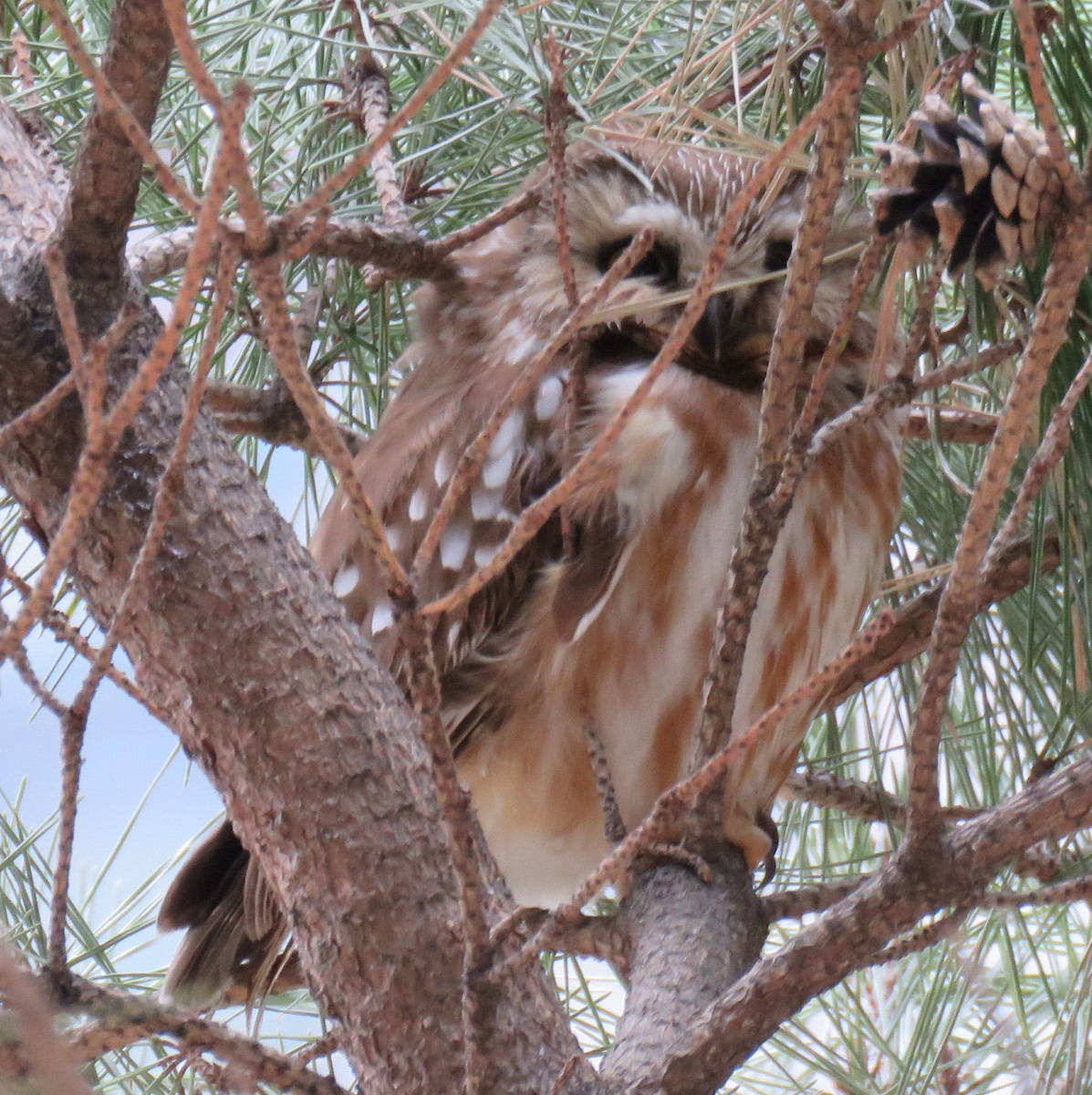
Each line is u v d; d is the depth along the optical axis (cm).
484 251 626
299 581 358
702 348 559
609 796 447
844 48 269
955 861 315
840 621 557
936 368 387
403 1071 329
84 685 278
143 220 537
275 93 542
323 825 339
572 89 495
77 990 301
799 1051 530
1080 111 380
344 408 628
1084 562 403
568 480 254
